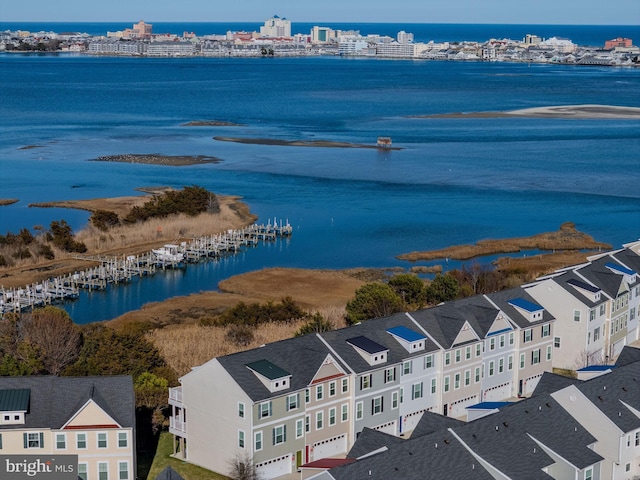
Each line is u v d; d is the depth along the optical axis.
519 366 92.06
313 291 134.25
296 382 72.75
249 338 105.31
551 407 70.19
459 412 86.88
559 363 98.81
